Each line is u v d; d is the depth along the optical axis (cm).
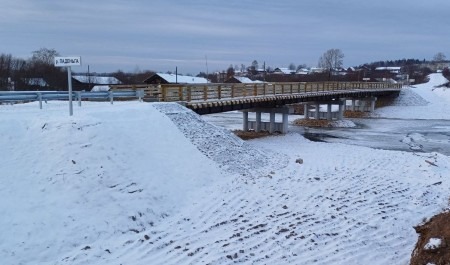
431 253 845
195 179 1490
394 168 1969
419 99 6450
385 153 2380
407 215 1326
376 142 3109
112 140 1398
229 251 1031
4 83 5828
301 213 1304
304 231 1166
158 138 1609
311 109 5444
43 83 6128
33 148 1257
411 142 3133
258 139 2889
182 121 1872
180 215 1245
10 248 920
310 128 3934
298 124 4212
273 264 975
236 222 1217
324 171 1827
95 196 1166
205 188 1462
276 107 3238
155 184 1338
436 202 1477
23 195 1077
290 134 3219
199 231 1147
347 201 1430
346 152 2370
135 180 1299
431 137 3425
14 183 1104
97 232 1059
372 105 5531
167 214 1241
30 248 941
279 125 3284
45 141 1295
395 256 1037
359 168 1927
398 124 4403
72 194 1140
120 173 1288
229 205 1339
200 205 1324
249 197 1421
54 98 1759
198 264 962
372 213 1327
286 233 1149
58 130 1335
